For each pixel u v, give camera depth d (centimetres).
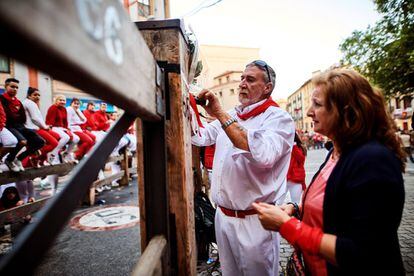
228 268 197
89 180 64
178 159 129
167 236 123
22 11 27
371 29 1055
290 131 179
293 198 367
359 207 91
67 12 36
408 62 953
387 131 103
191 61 165
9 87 419
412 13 923
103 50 47
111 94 54
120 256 312
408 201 531
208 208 273
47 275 274
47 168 432
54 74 41
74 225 421
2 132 361
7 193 386
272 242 183
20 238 45
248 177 179
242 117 197
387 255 91
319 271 113
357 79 106
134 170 855
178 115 128
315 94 115
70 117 641
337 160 113
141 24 129
